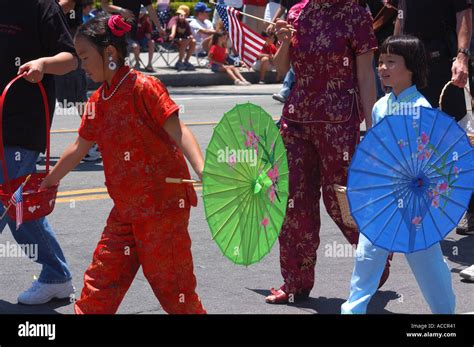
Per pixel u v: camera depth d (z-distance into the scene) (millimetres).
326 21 5762
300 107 5863
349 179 4480
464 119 7535
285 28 5859
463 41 7172
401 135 4477
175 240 4621
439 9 7363
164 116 4500
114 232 4707
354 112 5789
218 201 4312
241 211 4449
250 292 6320
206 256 7215
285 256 6047
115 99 4574
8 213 5273
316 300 6117
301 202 5977
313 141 5891
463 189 4625
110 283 4715
